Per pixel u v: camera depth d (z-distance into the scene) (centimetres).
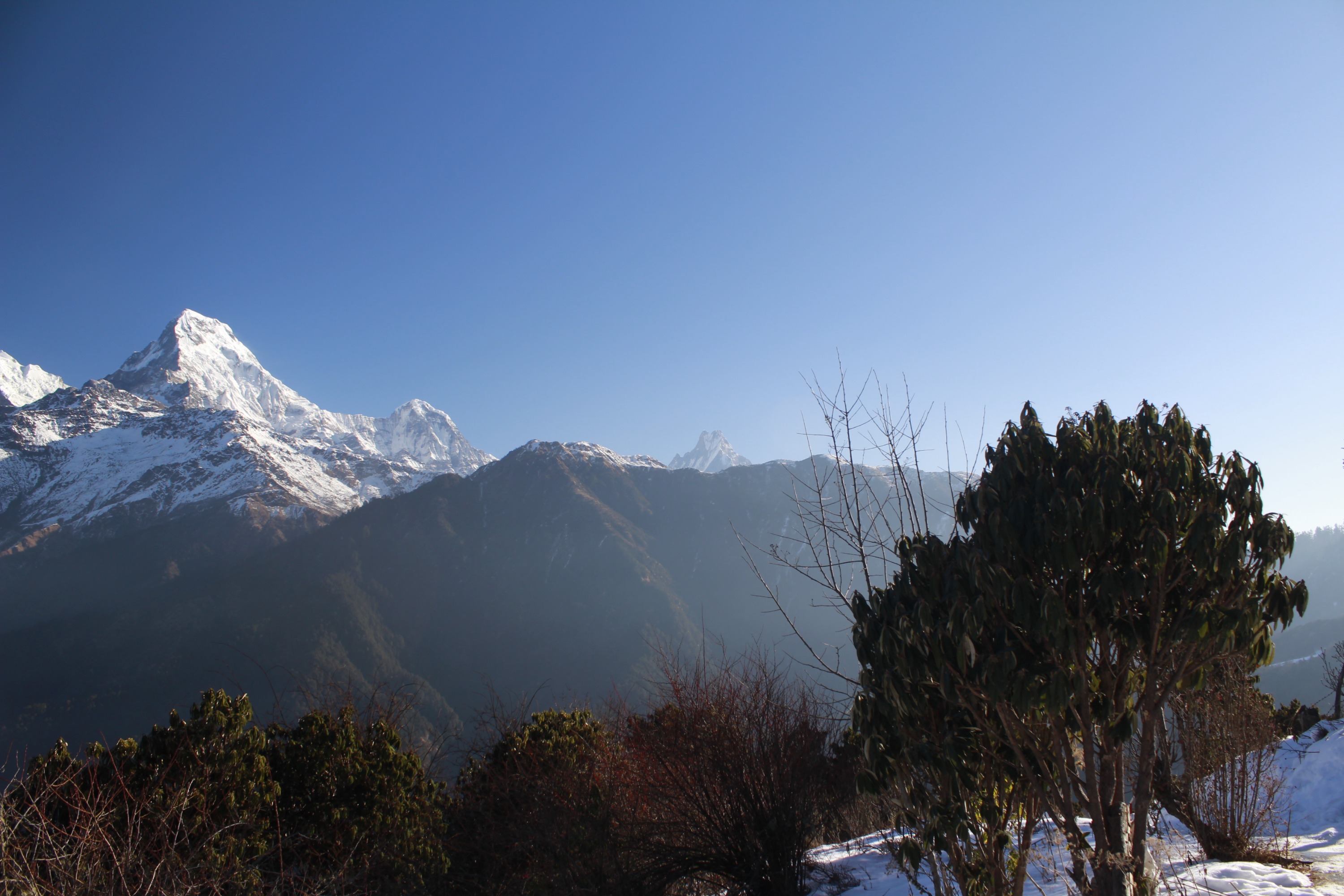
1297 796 1074
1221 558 354
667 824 789
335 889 667
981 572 364
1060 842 567
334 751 790
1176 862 723
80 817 483
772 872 760
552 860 747
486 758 877
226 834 625
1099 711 391
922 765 420
